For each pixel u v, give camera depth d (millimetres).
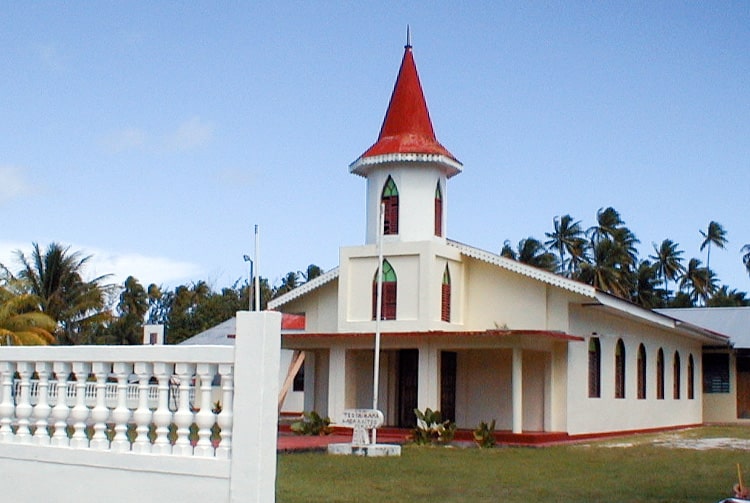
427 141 28000
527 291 27312
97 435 8047
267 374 7465
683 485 14969
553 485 14859
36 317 36812
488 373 28000
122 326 58719
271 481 7406
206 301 61906
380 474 16109
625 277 75062
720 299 81000
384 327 26844
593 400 28219
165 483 7648
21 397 8453
